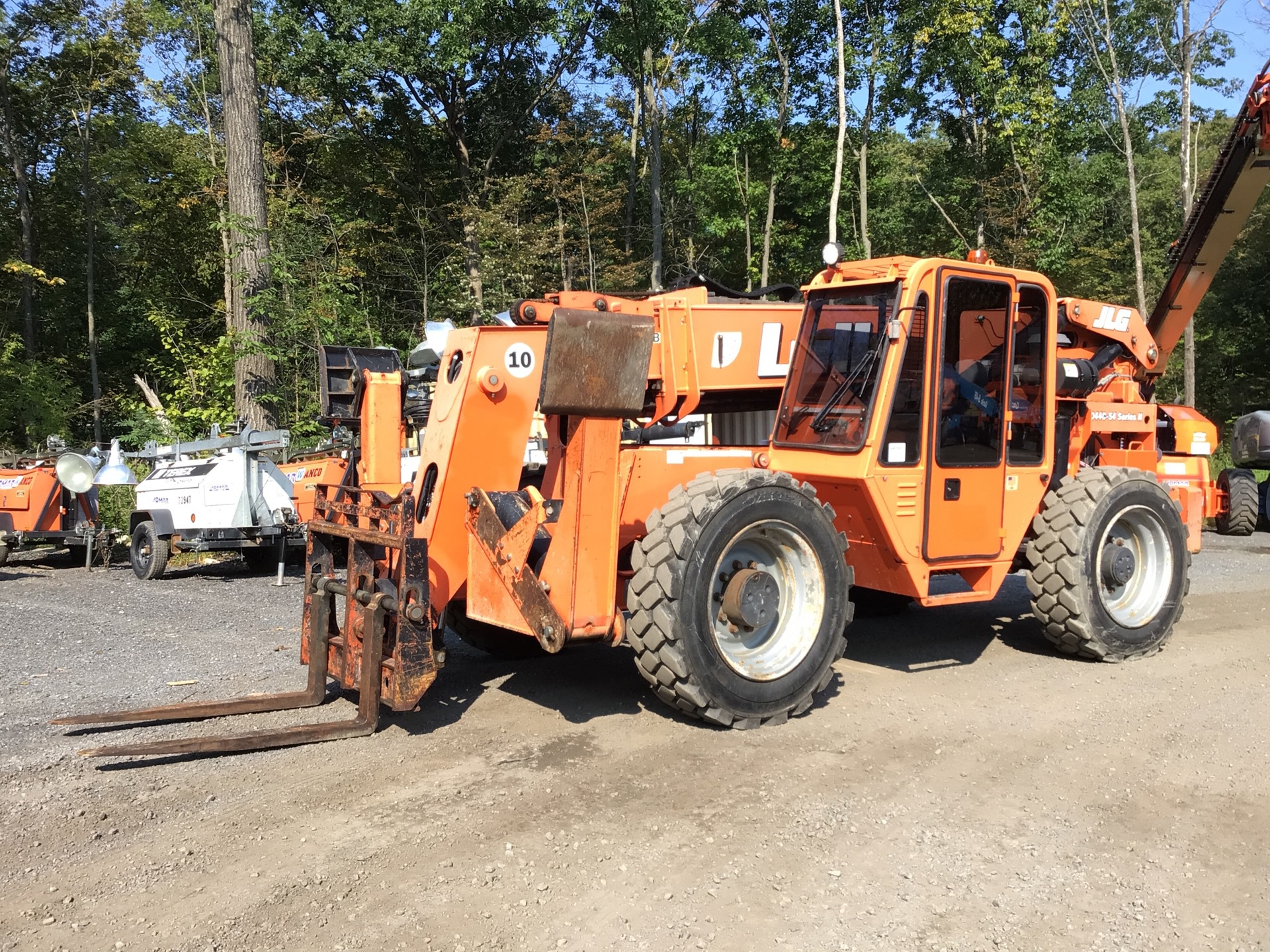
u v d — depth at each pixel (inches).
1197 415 364.8
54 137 1015.6
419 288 864.3
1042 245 968.3
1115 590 244.5
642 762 165.3
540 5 954.1
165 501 416.2
